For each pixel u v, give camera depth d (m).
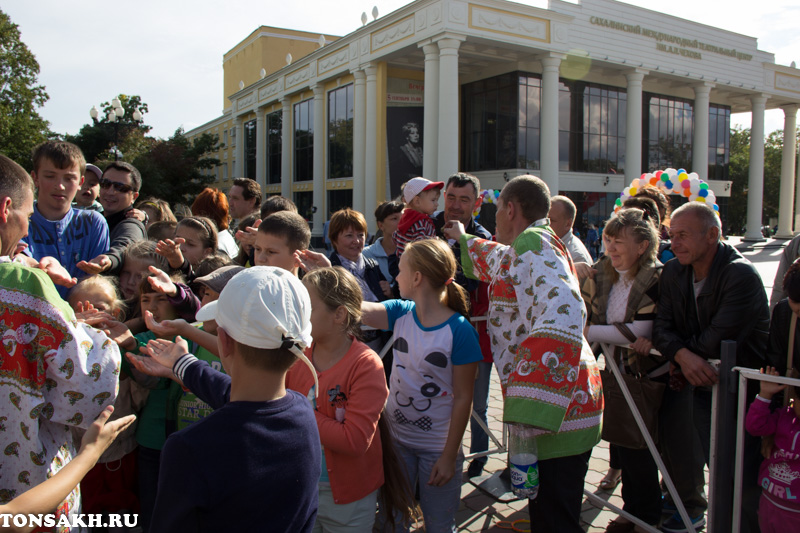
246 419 1.45
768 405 2.35
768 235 49.22
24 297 1.71
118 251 3.21
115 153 20.00
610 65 25.12
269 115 35.34
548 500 2.29
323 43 29.73
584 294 3.29
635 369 3.08
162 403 2.64
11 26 29.14
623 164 29.17
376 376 2.23
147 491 2.60
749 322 2.62
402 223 4.25
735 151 57.03
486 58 24.25
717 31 28.48
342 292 2.24
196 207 5.17
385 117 24.69
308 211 30.38
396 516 2.52
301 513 1.51
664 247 3.75
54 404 1.75
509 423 2.06
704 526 3.14
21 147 28.34
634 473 3.08
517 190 2.54
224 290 1.52
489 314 2.48
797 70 32.72
